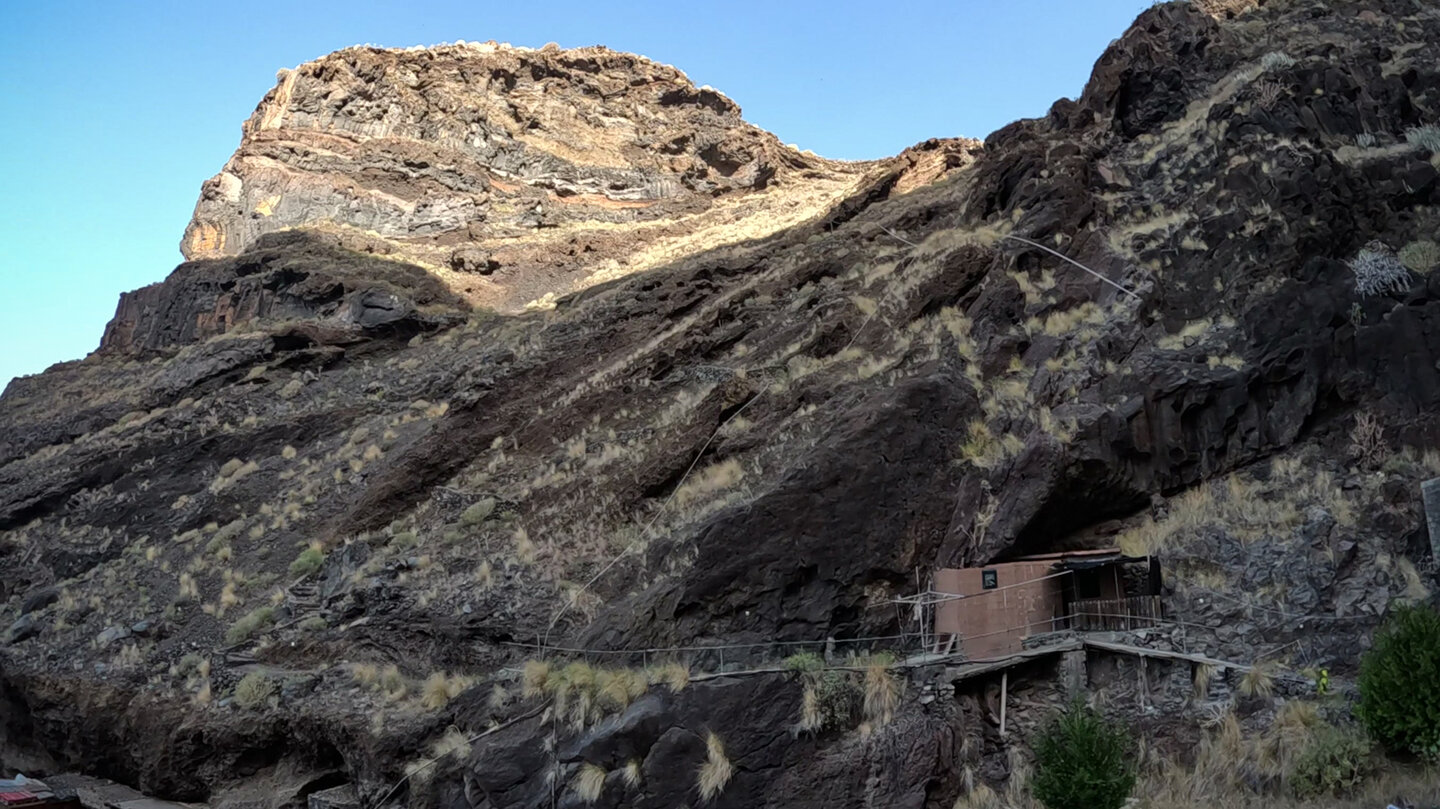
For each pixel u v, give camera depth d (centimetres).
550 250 6506
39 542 4056
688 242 6316
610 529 2725
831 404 2709
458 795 2053
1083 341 2611
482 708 2173
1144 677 1969
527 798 1964
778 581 2166
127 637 3130
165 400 4891
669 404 3244
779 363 3091
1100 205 3119
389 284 5631
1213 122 3131
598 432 3247
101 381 5794
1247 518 2189
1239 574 2089
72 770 2997
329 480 3734
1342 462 2227
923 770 1866
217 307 6016
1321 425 2317
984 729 2016
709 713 1939
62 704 2994
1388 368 2278
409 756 2181
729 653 2089
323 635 2695
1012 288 2833
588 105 8750
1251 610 2019
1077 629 2152
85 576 3731
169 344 6219
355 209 7025
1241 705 1867
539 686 2109
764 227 6078
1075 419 2350
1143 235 2891
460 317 5384
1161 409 2373
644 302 4172
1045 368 2564
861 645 2134
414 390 4425
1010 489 2283
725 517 2244
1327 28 3766
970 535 2266
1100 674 2031
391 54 8269
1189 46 3619
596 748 1927
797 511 2233
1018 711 2028
